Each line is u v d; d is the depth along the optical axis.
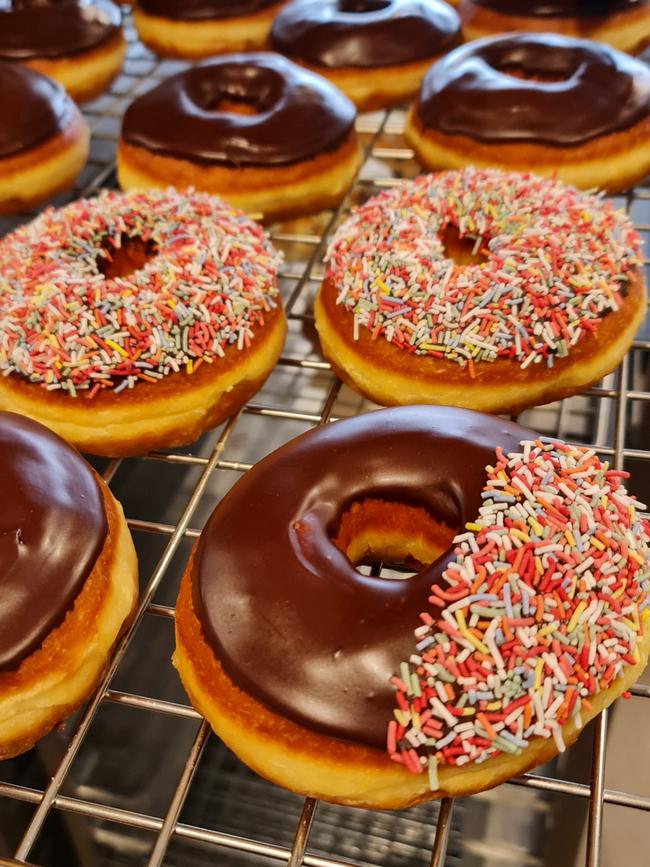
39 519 0.17
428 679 0.15
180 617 0.17
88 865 0.22
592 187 0.28
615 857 0.21
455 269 0.23
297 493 0.18
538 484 0.17
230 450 0.28
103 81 0.36
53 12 0.35
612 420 0.27
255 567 0.16
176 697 0.24
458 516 0.17
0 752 0.17
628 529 0.17
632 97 0.28
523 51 0.31
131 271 0.26
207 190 0.28
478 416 0.19
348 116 0.30
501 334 0.21
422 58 0.33
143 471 0.27
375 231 0.24
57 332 0.22
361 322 0.22
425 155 0.30
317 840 0.22
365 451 0.18
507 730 0.15
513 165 0.28
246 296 0.23
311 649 0.15
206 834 0.15
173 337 0.22
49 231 0.25
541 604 0.15
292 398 0.29
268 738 0.15
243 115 0.30
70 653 0.17
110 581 0.18
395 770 0.15
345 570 0.16
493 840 0.22
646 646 0.16
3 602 0.16
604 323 0.22
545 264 0.22
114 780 0.23
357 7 0.35
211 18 0.36
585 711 0.15
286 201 0.28
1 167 0.29
